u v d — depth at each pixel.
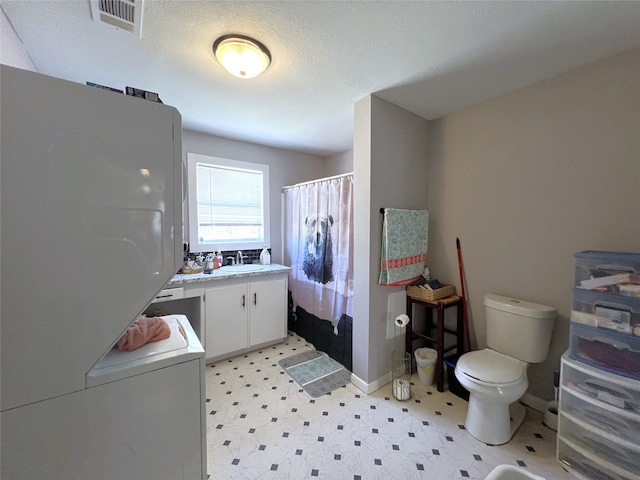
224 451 1.53
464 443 1.59
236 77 1.74
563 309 1.75
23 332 0.76
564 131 1.72
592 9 1.20
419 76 1.74
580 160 1.66
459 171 2.27
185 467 1.04
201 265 2.75
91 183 0.84
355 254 2.16
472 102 2.12
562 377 1.46
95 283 0.85
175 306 2.64
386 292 2.18
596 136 1.60
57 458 0.82
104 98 0.85
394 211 2.11
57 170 0.79
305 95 1.99
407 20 1.26
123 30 1.30
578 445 1.39
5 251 0.73
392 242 2.10
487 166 2.09
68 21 1.23
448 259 2.38
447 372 2.18
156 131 0.95
